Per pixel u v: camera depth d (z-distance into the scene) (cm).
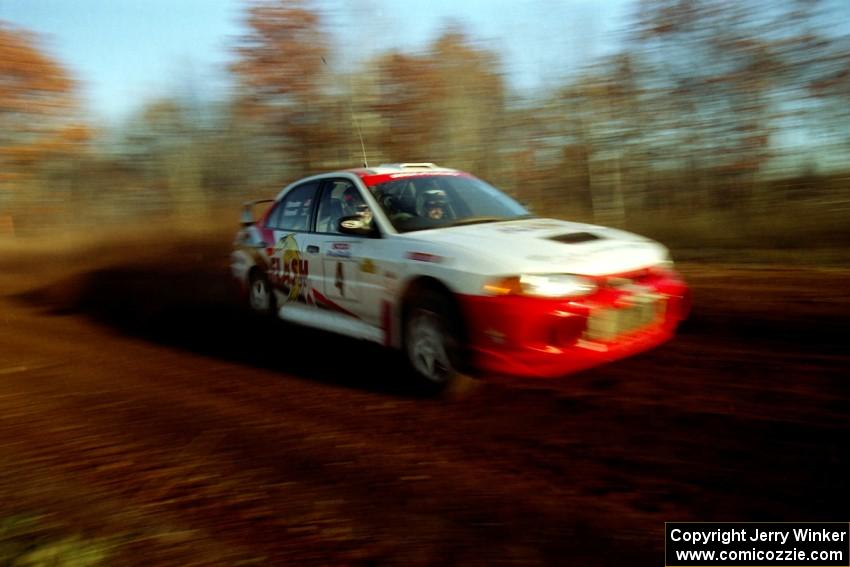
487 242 450
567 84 1700
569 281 411
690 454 353
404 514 307
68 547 284
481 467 353
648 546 273
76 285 1079
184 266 1149
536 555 270
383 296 498
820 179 1397
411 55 1521
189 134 2089
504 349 414
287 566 270
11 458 397
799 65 1351
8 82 1706
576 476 337
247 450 393
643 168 1670
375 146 1505
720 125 1487
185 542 291
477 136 1698
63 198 2098
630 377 477
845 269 855
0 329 820
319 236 582
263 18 1402
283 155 1567
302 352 621
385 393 484
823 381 444
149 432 432
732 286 788
